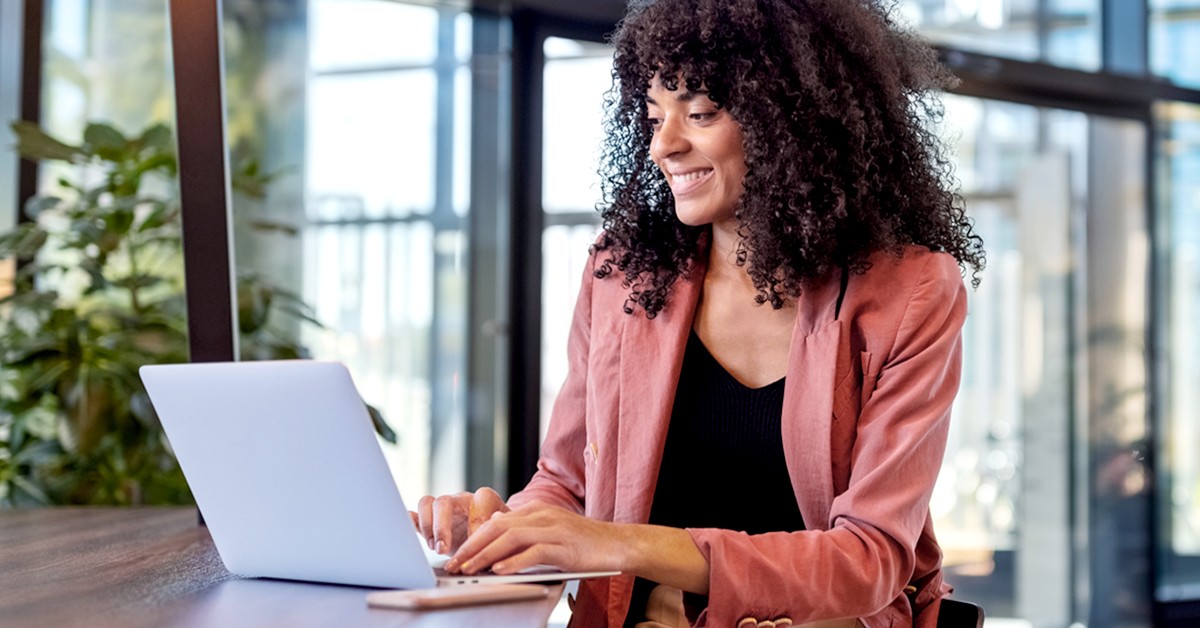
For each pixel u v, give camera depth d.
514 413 3.46
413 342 3.48
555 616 2.73
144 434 2.76
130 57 3.36
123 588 1.08
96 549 1.39
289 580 1.14
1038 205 4.02
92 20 3.32
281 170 3.39
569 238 3.50
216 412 1.09
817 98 1.41
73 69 3.31
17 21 3.21
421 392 3.49
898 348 1.37
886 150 1.47
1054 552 4.03
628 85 1.58
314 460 1.04
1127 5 4.16
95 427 2.68
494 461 3.48
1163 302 4.20
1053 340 4.05
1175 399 4.21
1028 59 3.85
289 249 3.40
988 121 3.93
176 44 1.80
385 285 3.47
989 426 3.99
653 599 1.38
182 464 1.15
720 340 1.48
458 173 3.49
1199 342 4.24
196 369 1.09
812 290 1.42
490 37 3.48
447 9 3.47
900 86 1.54
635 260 1.54
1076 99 4.00
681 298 1.50
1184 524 4.20
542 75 3.48
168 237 2.96
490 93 3.49
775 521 1.44
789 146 1.40
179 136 1.80
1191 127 4.24
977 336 3.97
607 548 1.12
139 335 2.79
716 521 1.45
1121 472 4.10
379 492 1.02
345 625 0.89
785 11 1.44
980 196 3.93
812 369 1.39
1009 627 3.98
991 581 3.98
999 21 4.01
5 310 2.99
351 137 3.45
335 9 3.43
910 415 1.33
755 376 1.46
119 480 2.83
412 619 0.91
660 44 1.45
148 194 3.27
